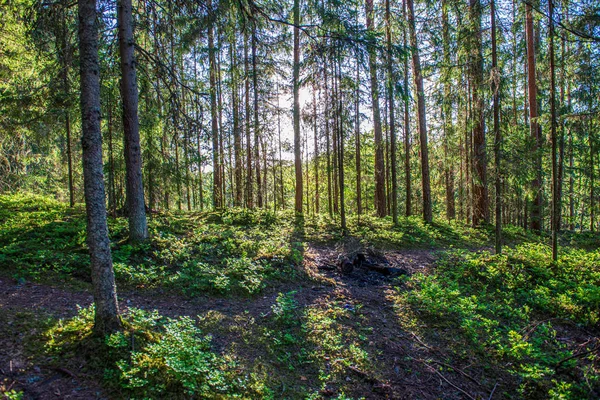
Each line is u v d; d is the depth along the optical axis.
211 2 7.14
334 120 12.81
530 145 12.97
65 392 3.69
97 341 4.31
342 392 4.75
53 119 10.73
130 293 6.59
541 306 7.80
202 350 4.96
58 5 5.17
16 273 6.50
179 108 7.91
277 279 8.25
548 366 5.79
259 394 4.36
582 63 10.45
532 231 17.86
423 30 14.33
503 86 9.95
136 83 8.59
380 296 7.96
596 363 5.77
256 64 14.95
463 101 13.83
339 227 14.29
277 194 21.44
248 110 16.75
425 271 9.99
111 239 8.79
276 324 6.20
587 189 19.20
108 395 3.74
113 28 7.91
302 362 5.28
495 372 5.53
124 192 13.98
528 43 16.41
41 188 21.25
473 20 10.40
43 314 5.14
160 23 7.99
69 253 7.70
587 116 9.86
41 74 9.11
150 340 4.59
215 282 7.27
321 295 7.75
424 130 16.22
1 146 13.90
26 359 4.06
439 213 30.42
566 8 9.02
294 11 13.77
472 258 10.59
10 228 8.94
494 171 10.06
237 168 17.98
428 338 6.29
